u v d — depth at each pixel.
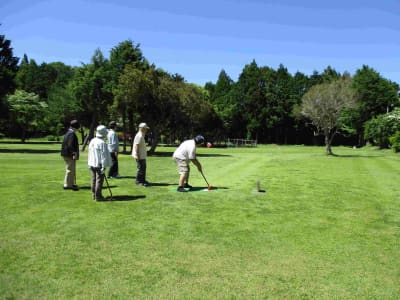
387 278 5.10
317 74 79.81
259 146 65.81
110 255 5.69
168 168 17.39
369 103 62.00
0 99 35.66
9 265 5.27
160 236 6.60
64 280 4.84
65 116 56.91
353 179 14.63
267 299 4.48
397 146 37.72
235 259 5.64
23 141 59.75
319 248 6.18
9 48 35.06
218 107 74.38
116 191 10.59
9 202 8.97
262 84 74.44
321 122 33.31
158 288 4.68
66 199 9.40
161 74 32.34
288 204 9.38
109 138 13.28
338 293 4.66
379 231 7.19
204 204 9.11
